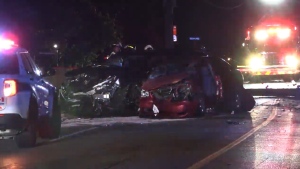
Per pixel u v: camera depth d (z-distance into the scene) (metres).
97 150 13.36
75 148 13.73
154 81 19.56
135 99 20.64
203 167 11.10
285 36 38.59
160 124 18.09
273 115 20.48
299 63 38.31
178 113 19.28
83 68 21.53
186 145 13.81
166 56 20.86
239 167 11.07
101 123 18.56
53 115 15.41
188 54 20.39
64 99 21.05
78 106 20.97
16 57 13.82
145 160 11.95
